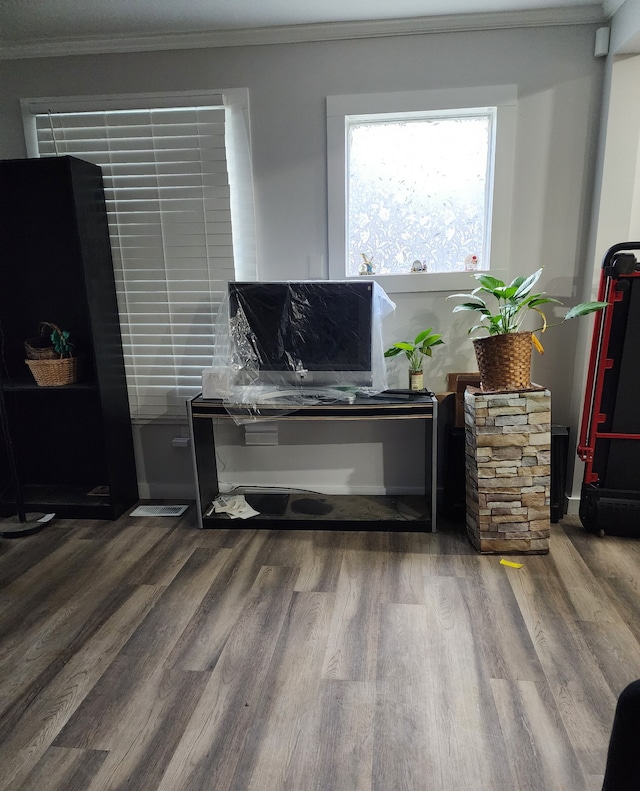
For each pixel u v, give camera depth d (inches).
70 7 87.8
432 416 93.1
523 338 86.0
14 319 112.0
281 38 97.0
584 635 69.4
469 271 102.0
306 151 101.4
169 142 103.0
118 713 58.7
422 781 50.0
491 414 86.2
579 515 98.7
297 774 50.9
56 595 81.4
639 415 91.7
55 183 103.8
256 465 115.7
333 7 88.9
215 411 96.8
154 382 113.4
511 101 94.9
